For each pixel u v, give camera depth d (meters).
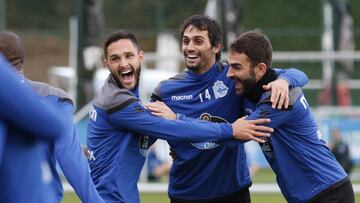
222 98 17.64
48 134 9.12
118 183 16.38
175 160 18.20
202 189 18.19
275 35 69.44
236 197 18.44
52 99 13.34
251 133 16.05
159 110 16.44
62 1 63.75
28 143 9.64
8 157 9.48
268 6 73.69
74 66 48.50
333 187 16.44
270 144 16.59
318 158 16.48
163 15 56.12
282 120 16.16
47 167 10.35
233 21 50.47
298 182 16.64
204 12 54.81
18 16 63.00
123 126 16.28
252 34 16.53
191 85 17.73
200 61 17.52
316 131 16.77
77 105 45.81
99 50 47.78
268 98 16.16
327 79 53.88
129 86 16.84
